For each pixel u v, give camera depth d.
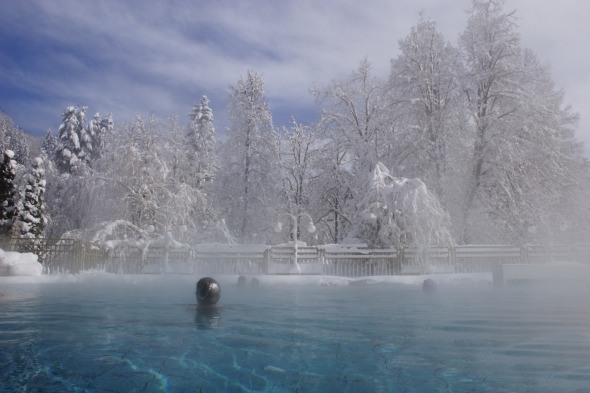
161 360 3.89
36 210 25.72
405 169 27.03
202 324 5.96
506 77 26.19
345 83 30.78
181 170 31.00
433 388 3.07
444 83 27.25
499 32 26.44
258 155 29.88
